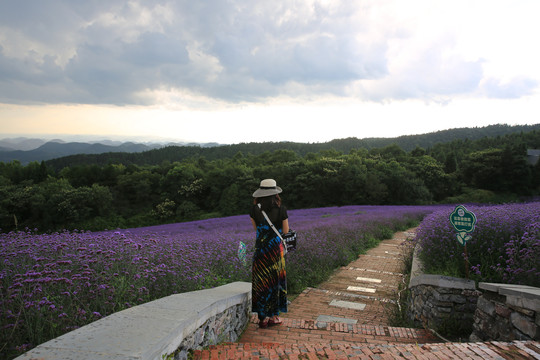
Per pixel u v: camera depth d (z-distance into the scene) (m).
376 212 24.11
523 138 111.19
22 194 49.34
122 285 3.21
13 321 2.49
